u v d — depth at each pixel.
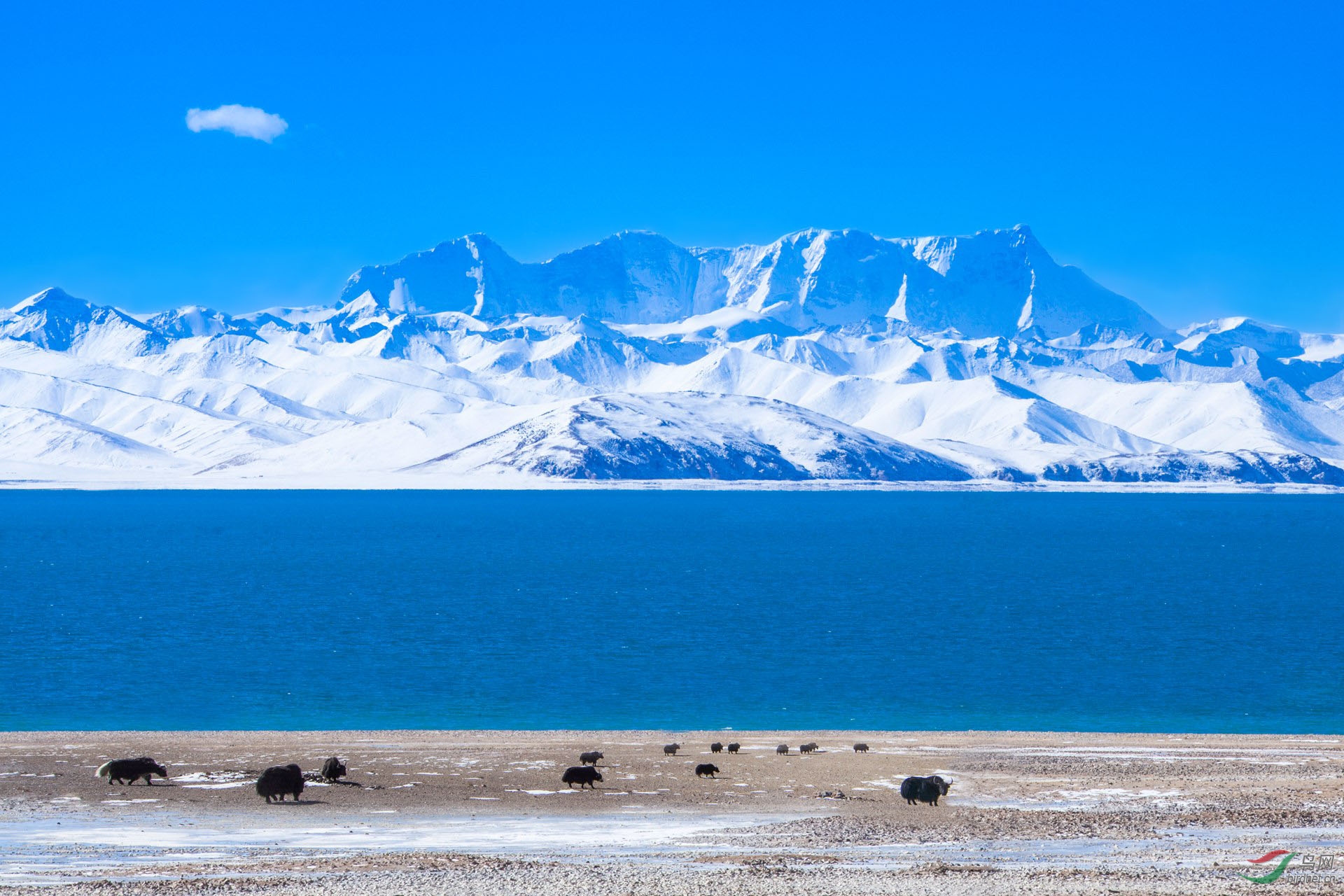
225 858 36.41
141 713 78.38
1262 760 57.12
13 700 82.56
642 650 107.19
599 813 45.38
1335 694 86.38
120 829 41.72
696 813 45.16
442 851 37.53
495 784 51.00
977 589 168.75
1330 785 49.75
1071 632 120.81
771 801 47.69
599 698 84.44
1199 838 38.97
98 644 109.31
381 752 59.12
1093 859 35.34
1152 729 73.94
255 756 57.75
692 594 159.62
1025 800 47.31
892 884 30.78
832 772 54.16
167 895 30.31
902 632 120.44
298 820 43.72
